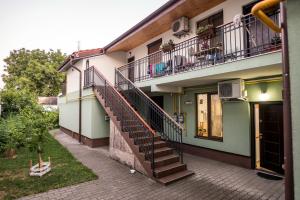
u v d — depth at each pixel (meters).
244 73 5.63
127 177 6.09
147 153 6.35
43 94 26.44
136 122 7.82
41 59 28.77
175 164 6.43
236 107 7.20
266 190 5.16
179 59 7.71
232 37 6.89
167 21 9.07
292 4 2.76
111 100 8.82
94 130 10.70
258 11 2.68
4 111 12.58
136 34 10.06
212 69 5.84
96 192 5.07
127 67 11.68
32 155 8.56
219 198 4.75
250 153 6.78
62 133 16.48
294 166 2.68
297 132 2.67
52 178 5.93
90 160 7.97
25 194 4.91
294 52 2.72
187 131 9.16
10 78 27.25
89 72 11.23
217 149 7.86
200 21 8.34
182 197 4.81
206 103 8.53
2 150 8.42
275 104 6.39
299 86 2.67
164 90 8.51
